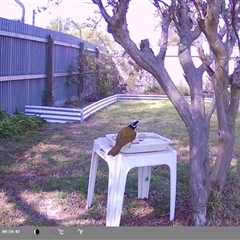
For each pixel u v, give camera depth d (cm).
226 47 268
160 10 330
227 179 411
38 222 308
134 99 1325
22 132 655
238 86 264
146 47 308
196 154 304
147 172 361
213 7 234
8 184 401
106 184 407
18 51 770
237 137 668
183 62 324
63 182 409
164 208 341
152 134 329
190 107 310
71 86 1094
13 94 759
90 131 706
